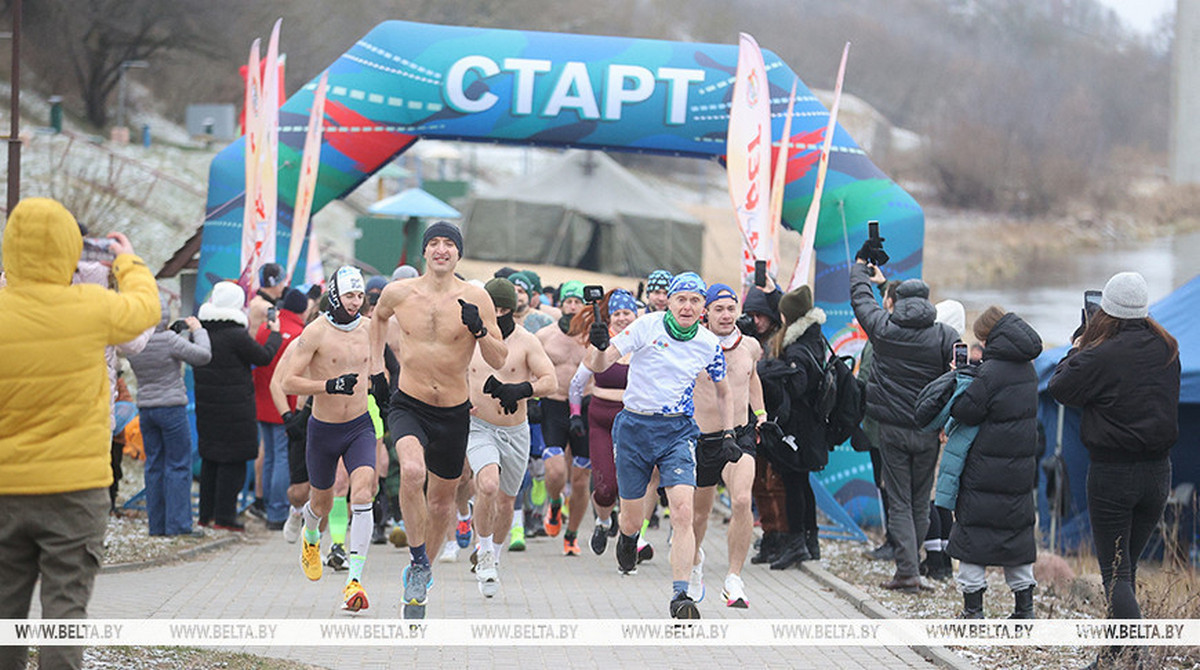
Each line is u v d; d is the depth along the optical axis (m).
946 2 129.25
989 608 17.28
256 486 25.84
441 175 86.69
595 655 13.77
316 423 16.59
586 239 71.12
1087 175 111.00
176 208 60.88
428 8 108.56
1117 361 13.55
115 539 21.25
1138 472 13.61
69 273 10.27
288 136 28.14
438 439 14.80
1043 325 70.69
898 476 18.44
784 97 28.08
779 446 20.19
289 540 20.47
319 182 28.22
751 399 16.95
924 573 19.66
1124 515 13.68
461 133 28.42
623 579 19.08
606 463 19.36
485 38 28.33
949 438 15.69
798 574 20.14
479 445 16.66
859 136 114.12
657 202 72.81
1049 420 24.62
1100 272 91.81
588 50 28.23
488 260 71.12
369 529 15.88
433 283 14.80
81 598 10.12
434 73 28.06
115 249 10.94
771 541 21.12
